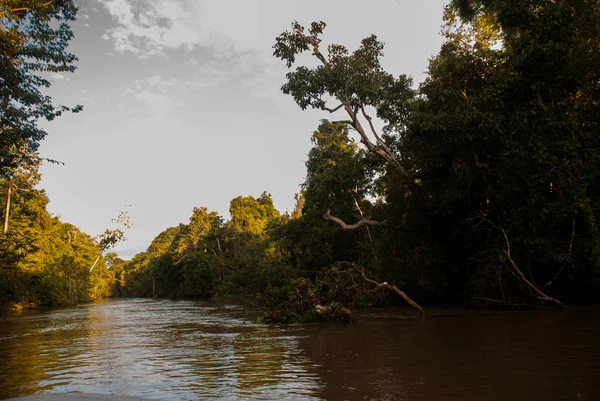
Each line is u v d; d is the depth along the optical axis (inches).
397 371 238.1
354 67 872.9
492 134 589.9
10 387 234.1
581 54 613.9
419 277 788.0
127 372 267.9
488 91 617.3
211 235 2556.6
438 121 618.2
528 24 599.2
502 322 454.0
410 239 807.7
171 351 361.4
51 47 741.3
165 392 208.5
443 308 721.6
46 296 1488.7
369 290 656.4
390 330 443.2
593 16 612.7
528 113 581.9
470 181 659.4
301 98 927.0
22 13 696.4
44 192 1638.8
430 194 761.0
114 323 724.7
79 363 310.7
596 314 483.8
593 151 573.3
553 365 233.1
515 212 606.2
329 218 986.1
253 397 194.4
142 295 3533.5
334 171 970.7
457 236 759.7
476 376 217.2
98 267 2942.9
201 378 241.3
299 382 221.3
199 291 2449.6
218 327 585.6
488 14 825.5
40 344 442.9
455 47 753.6
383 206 982.4
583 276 597.0
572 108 596.4
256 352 335.9
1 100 701.9
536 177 575.8
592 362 236.5
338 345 353.1
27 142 807.7
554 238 604.1
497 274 622.8
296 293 639.1
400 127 958.4
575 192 551.5
